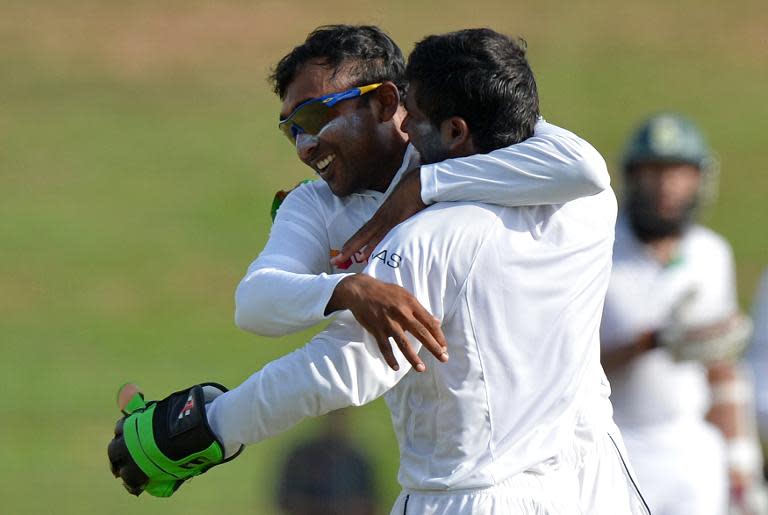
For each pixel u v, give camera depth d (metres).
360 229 12.02
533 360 11.77
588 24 97.50
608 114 83.00
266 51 95.25
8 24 98.44
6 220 70.00
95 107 86.75
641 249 21.14
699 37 95.94
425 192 11.74
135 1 101.88
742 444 22.28
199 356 52.78
